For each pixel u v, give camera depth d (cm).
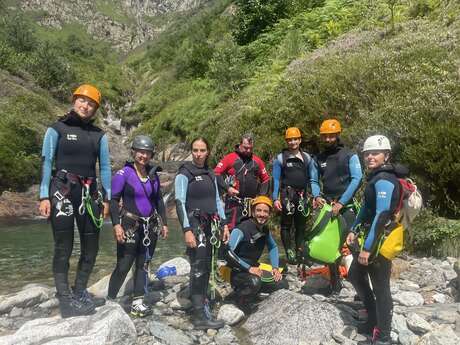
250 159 557
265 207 460
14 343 352
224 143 1221
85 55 5297
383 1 1394
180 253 794
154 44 7006
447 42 903
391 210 342
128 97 4409
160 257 761
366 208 367
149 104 3125
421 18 1176
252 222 468
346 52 1116
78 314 403
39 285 572
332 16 1529
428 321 405
